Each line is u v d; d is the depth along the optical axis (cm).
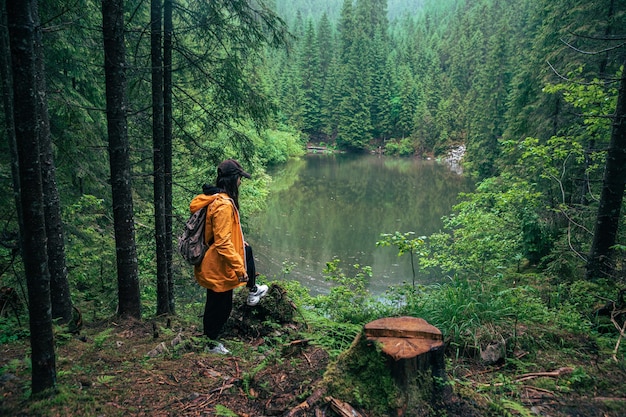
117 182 477
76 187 896
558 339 370
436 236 1124
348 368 245
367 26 9712
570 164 1121
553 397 274
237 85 617
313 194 3108
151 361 340
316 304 595
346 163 5484
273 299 432
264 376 281
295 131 7000
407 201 2825
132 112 571
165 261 611
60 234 467
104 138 932
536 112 1527
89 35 602
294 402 241
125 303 502
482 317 386
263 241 1891
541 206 1009
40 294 244
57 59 728
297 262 1614
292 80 7344
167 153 611
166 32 564
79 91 873
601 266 596
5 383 281
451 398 239
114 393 274
